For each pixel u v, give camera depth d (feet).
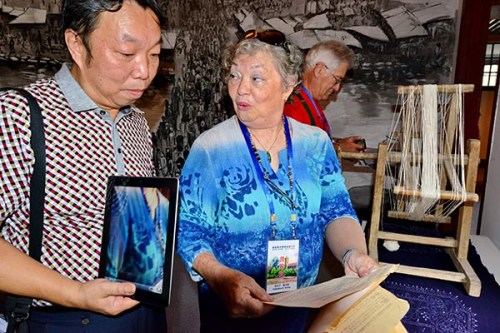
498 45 13.46
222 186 2.68
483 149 22.50
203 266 2.49
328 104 8.61
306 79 5.43
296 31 8.61
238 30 8.93
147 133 2.73
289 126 2.99
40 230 1.92
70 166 1.96
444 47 7.81
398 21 7.98
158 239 1.81
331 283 2.32
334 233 2.95
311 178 2.88
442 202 5.47
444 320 3.76
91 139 2.06
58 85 2.04
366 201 8.54
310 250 2.83
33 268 1.70
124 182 1.94
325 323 2.01
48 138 1.89
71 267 2.00
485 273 4.80
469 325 3.68
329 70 5.29
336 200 3.03
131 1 1.84
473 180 4.50
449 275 4.49
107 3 1.77
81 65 1.99
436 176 4.50
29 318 2.08
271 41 2.59
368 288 2.11
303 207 2.77
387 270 2.24
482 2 7.32
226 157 2.71
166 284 1.75
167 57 9.47
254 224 2.64
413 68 8.05
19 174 1.80
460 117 4.55
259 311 2.10
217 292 2.35
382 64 8.21
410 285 4.52
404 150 4.74
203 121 9.48
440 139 4.83
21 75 9.50
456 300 4.16
